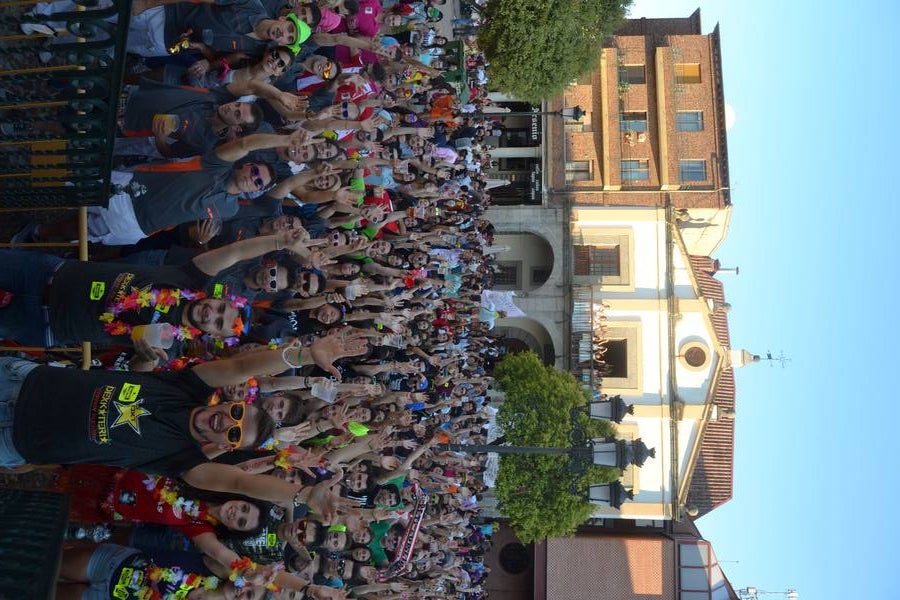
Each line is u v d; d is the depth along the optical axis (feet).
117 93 25.86
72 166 27.22
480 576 66.74
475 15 87.45
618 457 48.70
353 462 39.37
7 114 26.63
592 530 99.91
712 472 98.63
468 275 64.18
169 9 33.32
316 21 36.50
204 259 27.68
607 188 95.09
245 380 26.40
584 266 96.17
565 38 81.76
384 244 45.03
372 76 46.11
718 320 100.01
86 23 24.86
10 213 31.04
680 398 93.71
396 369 45.88
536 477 81.41
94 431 23.58
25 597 19.67
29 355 30.58
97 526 28.91
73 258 30.58
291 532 31.50
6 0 25.34
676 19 103.55
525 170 98.99
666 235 95.09
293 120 34.68
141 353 25.73
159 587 26.32
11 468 28.32
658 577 95.04
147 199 30.25
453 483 53.11
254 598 26.68
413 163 51.83
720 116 95.09
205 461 25.03
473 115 70.85
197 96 32.58
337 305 39.34
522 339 99.04
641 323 94.73
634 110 96.53
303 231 29.12
